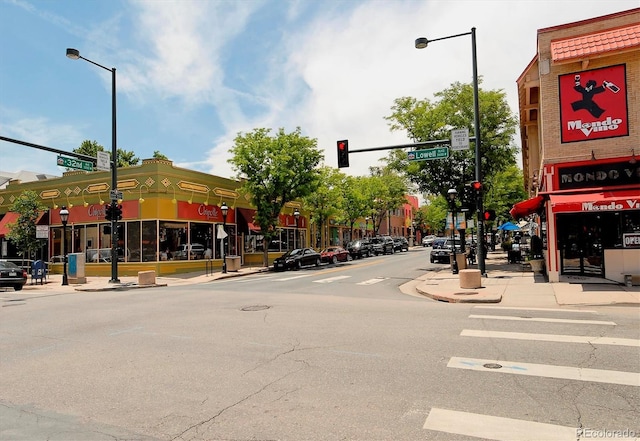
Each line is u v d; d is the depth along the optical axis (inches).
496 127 1007.6
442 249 1221.7
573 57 601.0
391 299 546.0
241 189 1246.9
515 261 1062.4
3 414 194.5
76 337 352.8
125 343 324.8
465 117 999.0
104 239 1120.2
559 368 236.7
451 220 859.4
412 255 1765.5
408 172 1076.5
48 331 381.7
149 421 183.0
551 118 635.5
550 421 172.9
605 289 542.0
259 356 277.0
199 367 257.3
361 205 1961.1
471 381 219.8
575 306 453.7
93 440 166.4
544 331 325.7
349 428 170.2
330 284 756.6
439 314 409.4
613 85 604.4
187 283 904.9
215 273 1087.6
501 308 444.1
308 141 1213.7
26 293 750.5
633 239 603.5
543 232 797.2
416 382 220.5
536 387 209.6
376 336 321.4
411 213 3661.4
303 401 199.5
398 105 1094.4
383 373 235.9
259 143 1195.3
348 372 239.5
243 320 402.9
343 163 770.8
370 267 1141.1
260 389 217.0
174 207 1085.1
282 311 449.4
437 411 184.4
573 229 643.5
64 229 915.4
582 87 620.4
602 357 255.1
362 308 458.9
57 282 968.9
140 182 1065.5
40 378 246.8
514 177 1588.3
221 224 1239.5
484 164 1042.7
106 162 842.8
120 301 577.3
